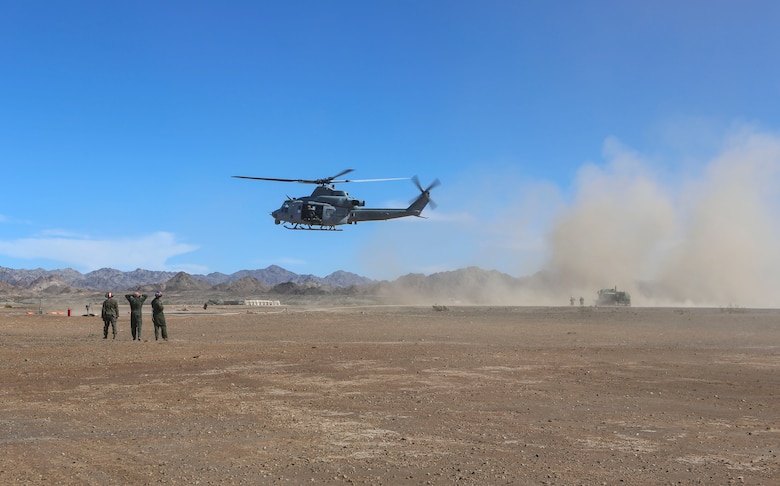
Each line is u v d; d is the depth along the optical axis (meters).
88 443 8.79
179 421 10.27
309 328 34.91
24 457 8.05
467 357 19.23
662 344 25.20
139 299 26.25
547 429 9.72
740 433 9.51
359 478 7.15
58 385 13.89
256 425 9.96
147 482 6.99
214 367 16.75
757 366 17.67
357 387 13.70
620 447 8.62
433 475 7.27
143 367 16.73
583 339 27.80
